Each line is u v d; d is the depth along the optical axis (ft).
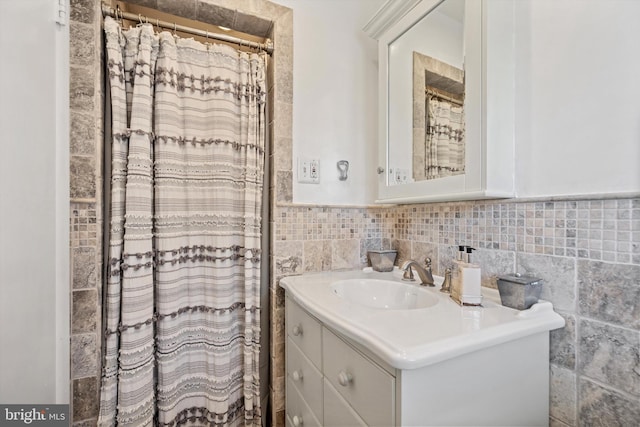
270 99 4.14
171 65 3.54
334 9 4.28
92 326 3.00
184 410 3.61
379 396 1.83
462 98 2.82
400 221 4.26
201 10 3.71
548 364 2.32
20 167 1.56
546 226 2.43
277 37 3.92
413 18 3.41
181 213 3.61
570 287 2.26
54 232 1.95
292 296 3.24
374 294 3.59
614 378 2.00
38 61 1.76
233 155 3.86
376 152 4.54
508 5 2.64
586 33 2.17
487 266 2.93
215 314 3.68
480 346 1.85
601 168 2.09
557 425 2.29
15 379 1.51
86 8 3.00
